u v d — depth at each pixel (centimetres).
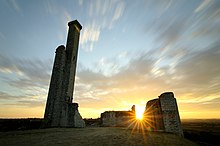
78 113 1504
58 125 1318
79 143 624
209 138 1049
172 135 973
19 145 562
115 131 1138
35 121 1411
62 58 1560
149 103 1417
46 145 571
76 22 1919
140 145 630
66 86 1530
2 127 1136
